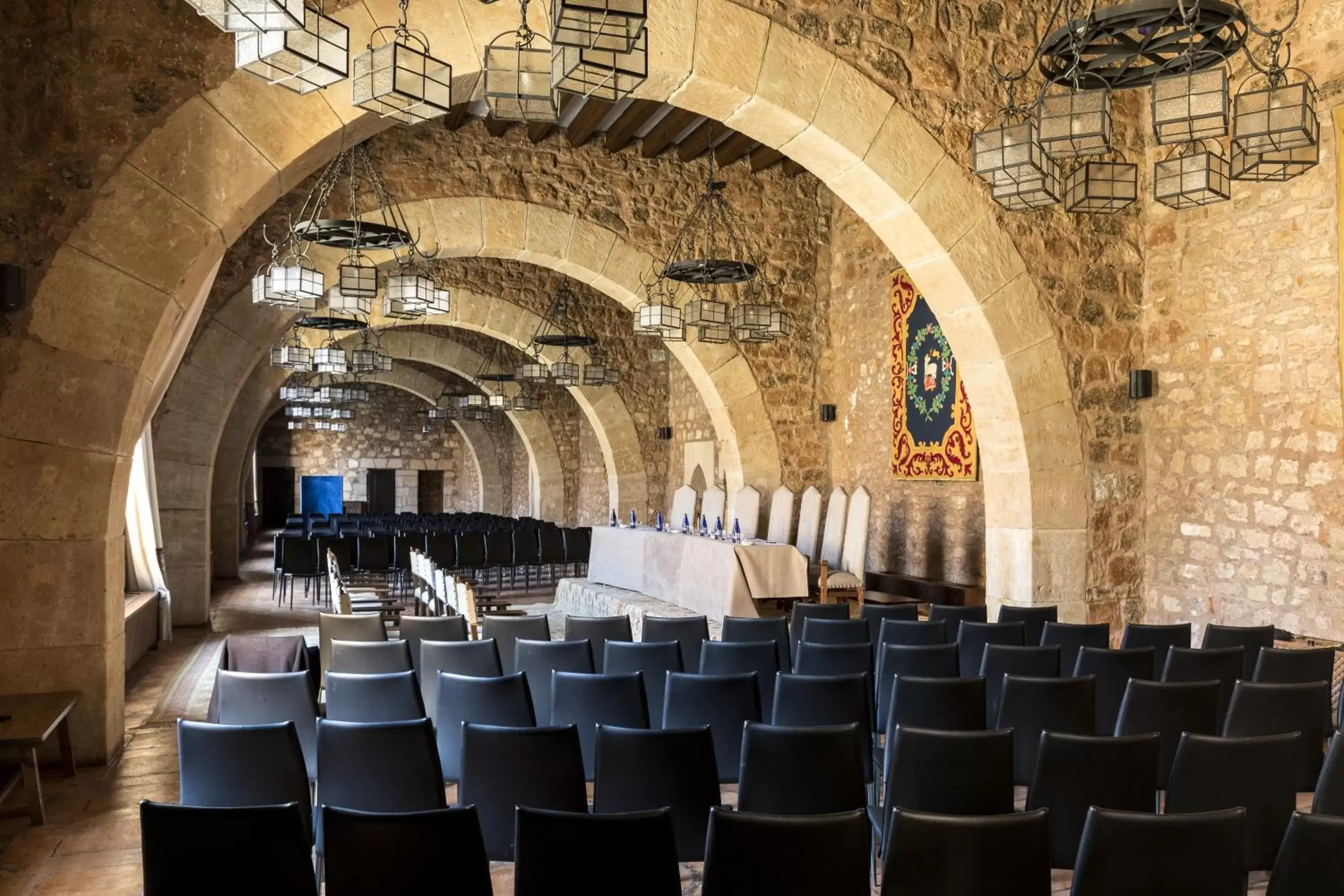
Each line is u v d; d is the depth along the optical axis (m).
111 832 3.71
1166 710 3.32
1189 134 3.85
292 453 24.69
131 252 4.38
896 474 9.55
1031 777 3.41
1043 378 6.56
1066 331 6.67
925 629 4.71
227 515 13.03
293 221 8.02
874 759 3.58
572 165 9.05
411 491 25.70
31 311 4.25
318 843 2.96
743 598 7.60
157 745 4.89
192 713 5.63
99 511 4.41
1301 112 3.94
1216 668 4.01
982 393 6.72
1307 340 5.73
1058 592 6.59
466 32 5.02
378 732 2.88
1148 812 2.72
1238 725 3.36
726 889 2.08
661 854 2.08
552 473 17.88
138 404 4.58
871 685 4.21
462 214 8.55
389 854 2.12
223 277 8.77
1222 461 6.30
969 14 6.45
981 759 2.72
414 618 5.07
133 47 4.41
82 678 4.42
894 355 9.55
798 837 2.06
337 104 4.71
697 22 5.65
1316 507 5.65
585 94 3.55
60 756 4.43
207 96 4.50
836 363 10.63
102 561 4.43
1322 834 2.07
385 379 19.52
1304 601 5.72
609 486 14.77
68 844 3.60
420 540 11.16
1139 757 2.69
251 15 2.75
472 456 25.34
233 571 13.08
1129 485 6.84
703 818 2.87
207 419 8.96
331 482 25.56
